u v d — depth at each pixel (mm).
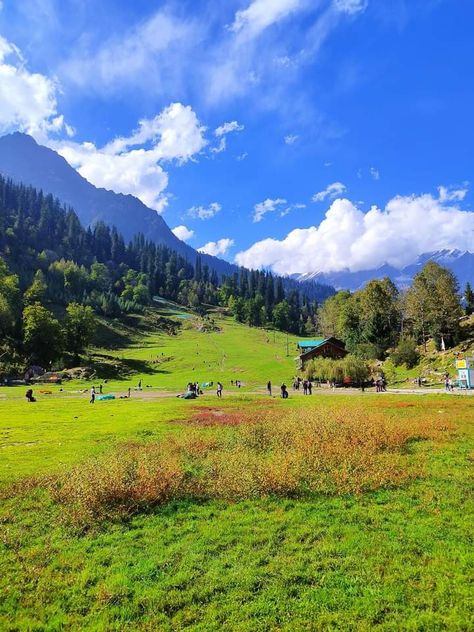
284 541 12227
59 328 131625
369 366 94125
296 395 64312
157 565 11086
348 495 15664
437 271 100312
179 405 50406
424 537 12133
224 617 9039
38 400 64750
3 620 9180
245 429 27359
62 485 16656
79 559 11523
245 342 181625
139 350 165125
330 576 10328
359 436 23453
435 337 89625
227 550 11820
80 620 9102
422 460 19938
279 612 9102
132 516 14344
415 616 8828
